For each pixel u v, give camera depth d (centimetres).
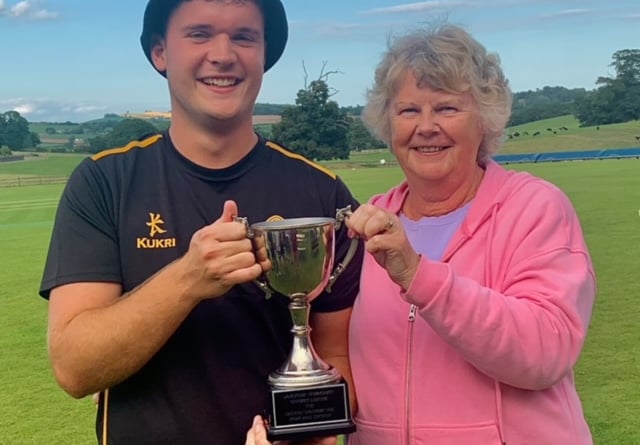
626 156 5256
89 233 226
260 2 232
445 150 230
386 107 238
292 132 5047
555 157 5347
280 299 238
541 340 201
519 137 7606
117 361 209
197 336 229
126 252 228
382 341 233
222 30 225
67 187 232
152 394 227
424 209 245
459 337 200
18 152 10219
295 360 222
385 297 237
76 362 210
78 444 492
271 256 219
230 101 226
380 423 231
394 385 229
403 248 197
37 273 1320
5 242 1833
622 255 1170
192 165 235
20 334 832
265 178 242
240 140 238
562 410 223
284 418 212
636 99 9044
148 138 244
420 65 222
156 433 226
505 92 233
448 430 219
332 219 228
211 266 197
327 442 214
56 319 219
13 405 575
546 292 208
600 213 1798
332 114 5034
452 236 232
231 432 230
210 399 229
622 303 825
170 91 236
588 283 216
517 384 207
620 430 459
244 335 233
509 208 223
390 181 3338
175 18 227
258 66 233
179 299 203
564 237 217
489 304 200
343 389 213
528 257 214
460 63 222
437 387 222
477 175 242
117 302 214
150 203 231
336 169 4766
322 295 251
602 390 535
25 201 3497
